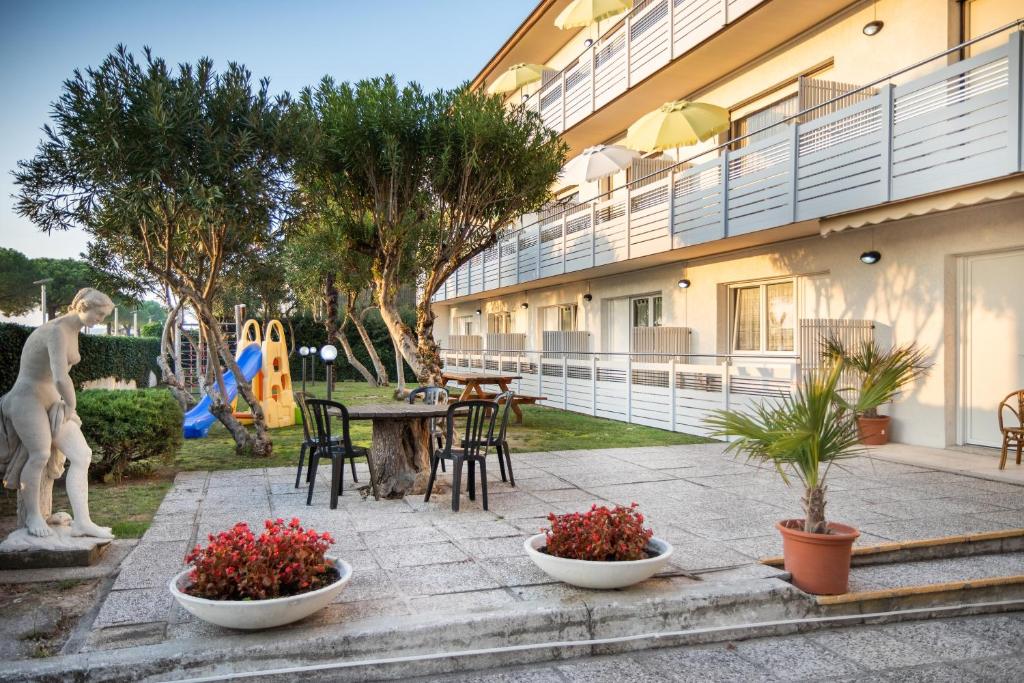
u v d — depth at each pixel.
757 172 10.95
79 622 3.82
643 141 12.09
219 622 3.47
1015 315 8.75
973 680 3.49
